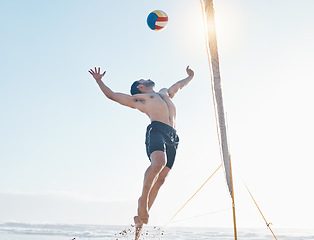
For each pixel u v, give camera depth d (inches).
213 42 139.7
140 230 208.8
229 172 152.3
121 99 226.4
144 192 201.2
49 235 687.1
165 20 261.6
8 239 554.3
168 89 248.2
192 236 663.1
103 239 550.0
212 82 144.8
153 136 212.1
